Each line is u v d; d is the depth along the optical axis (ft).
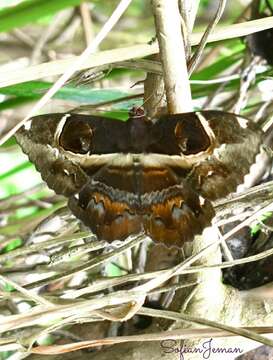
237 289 1.07
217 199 1.00
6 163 1.37
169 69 1.01
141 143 1.04
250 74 1.22
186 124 1.01
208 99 1.26
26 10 1.12
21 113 1.40
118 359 1.05
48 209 1.26
